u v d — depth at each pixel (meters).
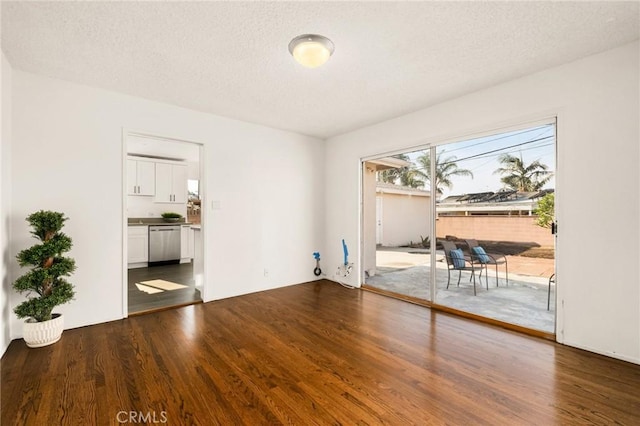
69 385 1.88
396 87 2.91
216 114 3.71
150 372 2.05
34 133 2.62
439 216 3.49
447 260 3.44
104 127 2.96
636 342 2.15
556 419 1.58
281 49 2.23
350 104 3.37
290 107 3.47
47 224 2.41
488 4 1.74
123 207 3.07
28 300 2.52
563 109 2.45
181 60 2.39
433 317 3.15
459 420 1.58
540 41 2.12
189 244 6.49
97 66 2.49
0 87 2.21
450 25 1.94
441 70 2.56
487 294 3.12
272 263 4.31
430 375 2.02
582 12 1.81
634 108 2.14
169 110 3.36
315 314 3.24
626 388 1.85
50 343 2.45
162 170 6.41
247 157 4.03
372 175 4.67
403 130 3.73
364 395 1.80
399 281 4.39
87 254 2.87
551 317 2.69
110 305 3.00
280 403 1.73
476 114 3.02
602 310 2.29
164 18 1.86
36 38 2.07
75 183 2.81
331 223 4.82
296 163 4.57
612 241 2.24
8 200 2.45
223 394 1.81
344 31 2.00
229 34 2.03
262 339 2.60
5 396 1.77
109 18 1.85
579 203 2.38
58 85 2.73
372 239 4.68
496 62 2.43
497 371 2.06
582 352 2.33
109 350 2.37
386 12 1.81
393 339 2.60
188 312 3.30
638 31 2.00
